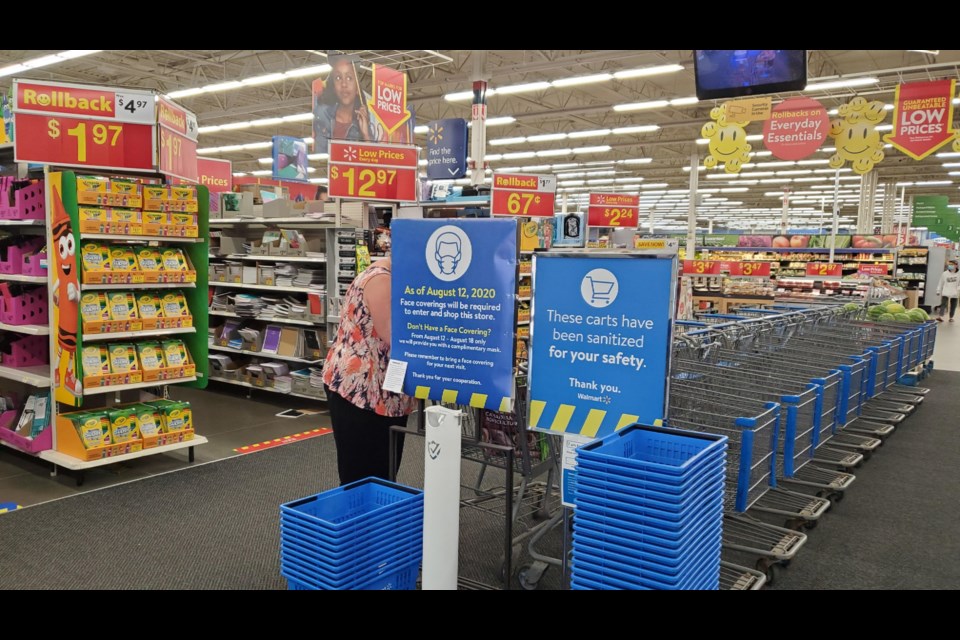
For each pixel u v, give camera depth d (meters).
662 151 24.53
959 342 13.41
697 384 3.71
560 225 8.29
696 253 22.08
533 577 3.06
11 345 4.93
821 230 30.12
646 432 2.31
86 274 4.27
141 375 4.62
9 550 3.42
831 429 4.55
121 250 4.50
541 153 22.66
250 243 7.50
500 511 3.40
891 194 28.91
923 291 18.83
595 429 2.52
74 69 15.05
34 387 5.01
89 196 4.22
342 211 6.44
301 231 7.20
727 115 12.28
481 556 3.43
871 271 16.75
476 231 2.51
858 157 11.98
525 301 6.47
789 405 3.54
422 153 25.56
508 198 7.75
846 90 16.02
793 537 3.53
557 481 3.68
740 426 3.09
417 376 2.67
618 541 2.03
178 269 4.76
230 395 7.39
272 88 17.38
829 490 4.34
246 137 23.55
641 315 2.42
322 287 6.55
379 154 6.13
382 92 9.55
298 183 11.65
